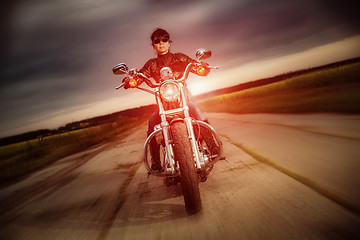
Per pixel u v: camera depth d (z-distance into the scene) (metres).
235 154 3.86
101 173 4.95
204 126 2.43
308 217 1.76
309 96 10.09
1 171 8.69
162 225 2.16
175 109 2.37
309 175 2.51
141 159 5.54
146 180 3.74
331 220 1.66
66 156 9.61
